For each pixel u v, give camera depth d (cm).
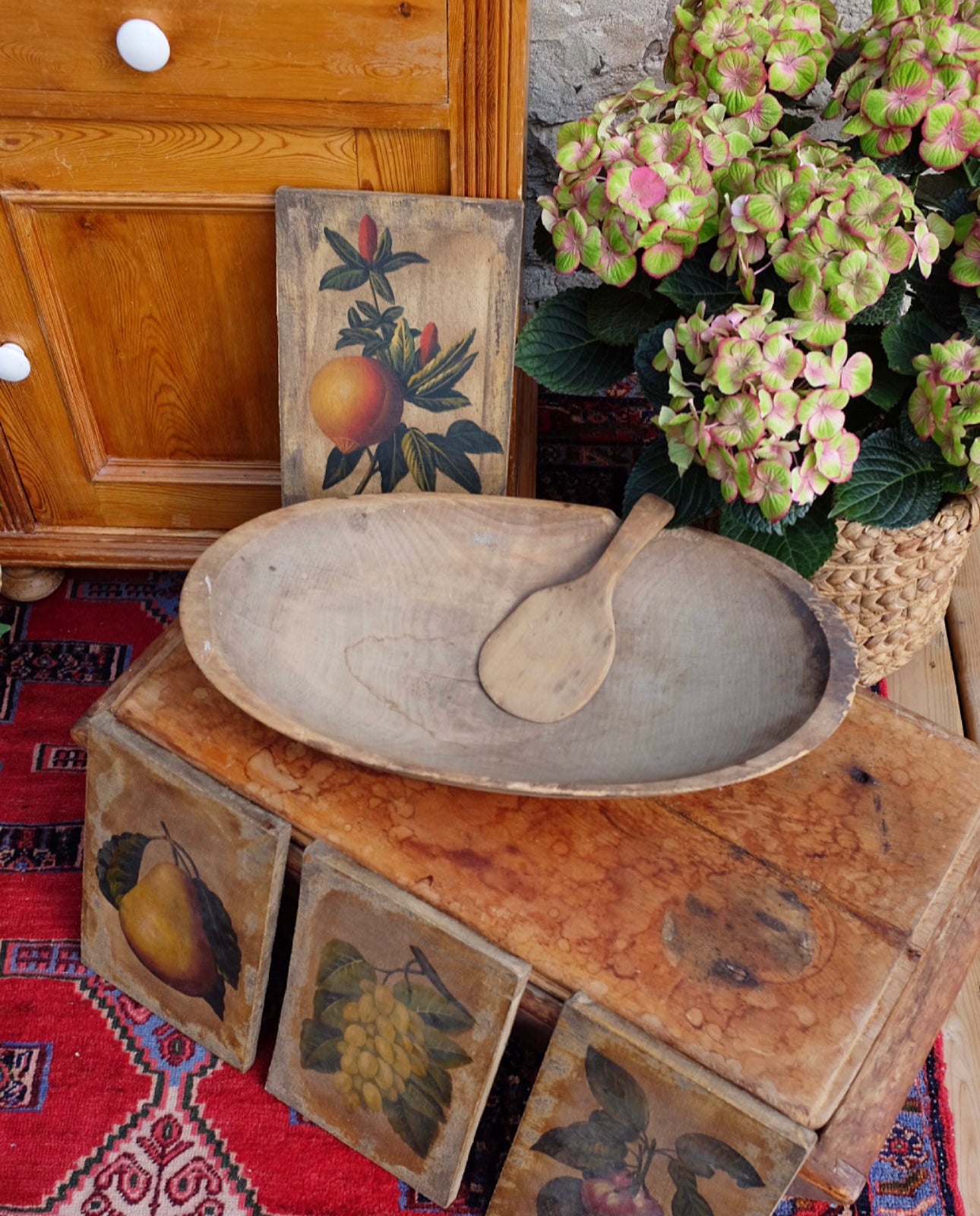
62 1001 111
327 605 103
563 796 85
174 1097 105
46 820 124
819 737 87
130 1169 101
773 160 97
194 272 114
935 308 104
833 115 103
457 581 107
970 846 97
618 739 98
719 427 92
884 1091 84
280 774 97
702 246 104
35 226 110
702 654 100
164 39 95
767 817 97
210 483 131
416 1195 100
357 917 92
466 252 109
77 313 117
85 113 101
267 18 94
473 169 105
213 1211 98
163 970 105
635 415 162
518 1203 93
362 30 95
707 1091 82
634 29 137
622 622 104
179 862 100
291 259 109
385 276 110
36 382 121
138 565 138
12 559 137
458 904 90
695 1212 85
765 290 95
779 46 97
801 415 90
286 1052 100
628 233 97
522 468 140
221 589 97
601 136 96
